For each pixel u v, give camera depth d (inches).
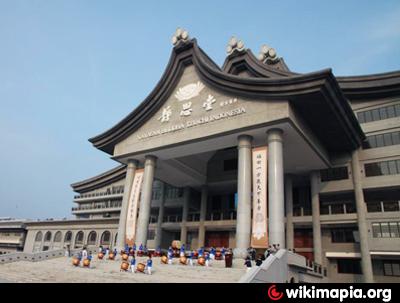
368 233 1228.5
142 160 1470.2
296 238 1466.5
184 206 1739.7
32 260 1181.7
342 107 1120.2
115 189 2534.5
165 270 865.5
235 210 1716.3
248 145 1143.0
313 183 1401.3
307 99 1055.0
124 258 1037.2
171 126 1334.9
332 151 1402.6
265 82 1087.6
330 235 1370.6
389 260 1228.5
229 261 890.7
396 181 1242.6
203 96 1289.4
